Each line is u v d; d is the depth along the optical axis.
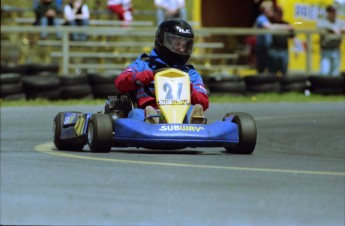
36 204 15.71
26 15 67.62
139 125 23.89
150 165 21.44
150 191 17.14
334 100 57.34
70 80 52.34
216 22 73.88
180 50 25.92
